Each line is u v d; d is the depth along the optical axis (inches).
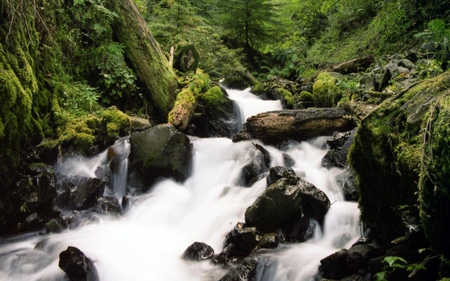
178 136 246.2
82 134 247.6
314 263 149.8
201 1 553.0
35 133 232.8
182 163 244.2
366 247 143.7
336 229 175.3
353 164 145.1
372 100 276.1
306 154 261.4
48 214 212.8
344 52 488.1
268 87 392.8
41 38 258.1
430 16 374.0
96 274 157.2
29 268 167.6
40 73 249.8
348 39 513.3
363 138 138.0
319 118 274.2
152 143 239.8
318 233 177.8
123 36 316.5
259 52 542.0
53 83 259.6
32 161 224.8
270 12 519.5
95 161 246.8
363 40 469.1
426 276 115.6
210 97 319.3
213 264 164.9
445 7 366.9
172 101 325.7
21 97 206.1
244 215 193.5
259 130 271.3
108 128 259.9
